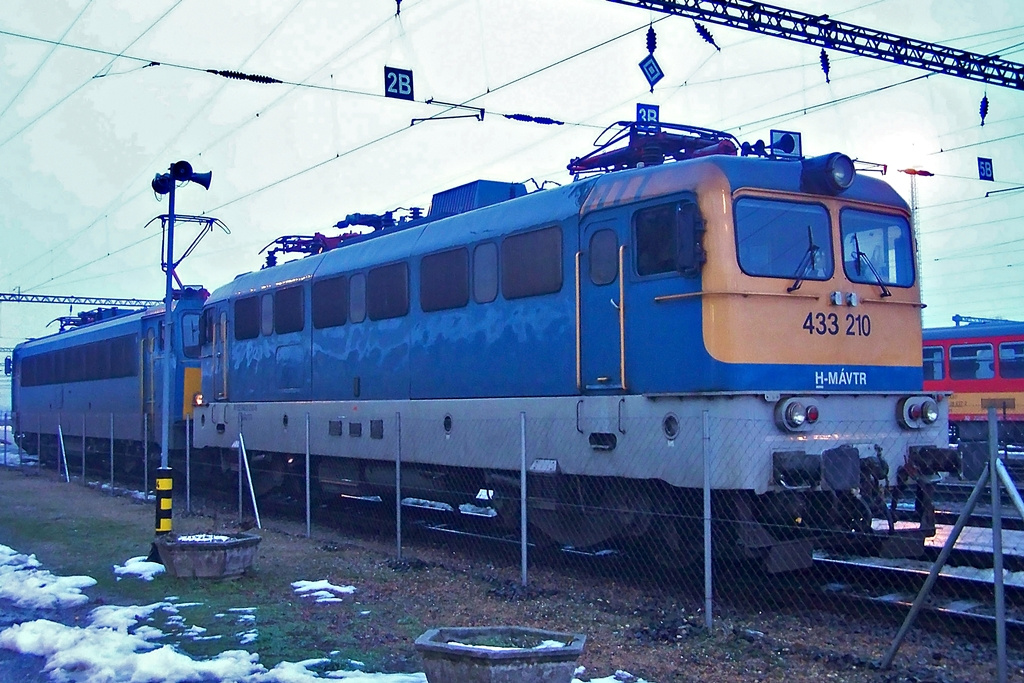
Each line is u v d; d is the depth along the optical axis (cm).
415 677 674
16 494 2045
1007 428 2572
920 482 952
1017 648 749
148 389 2266
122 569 1092
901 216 1036
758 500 900
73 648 767
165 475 1165
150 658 719
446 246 1233
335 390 1448
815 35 1792
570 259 1041
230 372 1753
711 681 666
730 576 979
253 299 1683
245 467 1530
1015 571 946
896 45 1916
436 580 1028
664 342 934
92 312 2956
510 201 1162
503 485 1149
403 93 1454
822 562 995
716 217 900
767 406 891
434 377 1245
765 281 912
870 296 984
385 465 1390
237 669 706
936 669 689
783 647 734
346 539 1345
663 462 923
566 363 1042
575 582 1011
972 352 2667
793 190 948
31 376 3225
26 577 1066
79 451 2755
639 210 966
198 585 1005
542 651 561
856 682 657
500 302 1140
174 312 2139
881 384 981
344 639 790
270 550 1230
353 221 1593
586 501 1045
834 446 922
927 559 1015
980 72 2022
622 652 739
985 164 1995
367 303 1382
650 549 1007
